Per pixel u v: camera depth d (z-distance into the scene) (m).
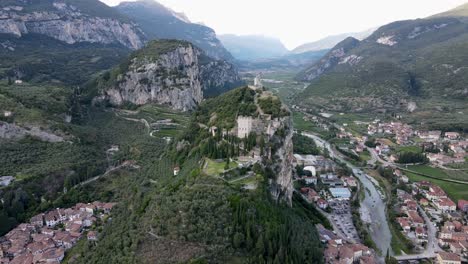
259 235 91.56
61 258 117.75
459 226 150.38
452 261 125.62
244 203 97.88
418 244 141.00
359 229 147.50
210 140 142.62
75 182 165.50
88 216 141.50
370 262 119.38
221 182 111.06
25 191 149.62
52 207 149.12
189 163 146.00
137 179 166.62
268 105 150.12
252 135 137.50
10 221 138.00
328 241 129.25
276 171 134.50
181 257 83.69
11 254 120.00
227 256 85.62
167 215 95.62
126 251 91.56
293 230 107.25
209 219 92.38
